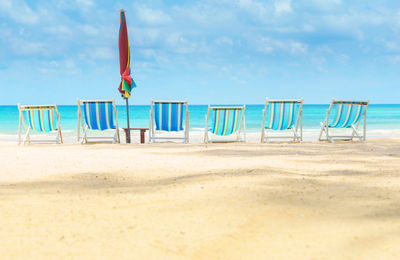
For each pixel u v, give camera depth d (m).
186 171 4.30
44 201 2.88
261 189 3.14
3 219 2.40
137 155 6.14
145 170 4.41
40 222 2.34
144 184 3.56
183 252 1.86
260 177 3.68
